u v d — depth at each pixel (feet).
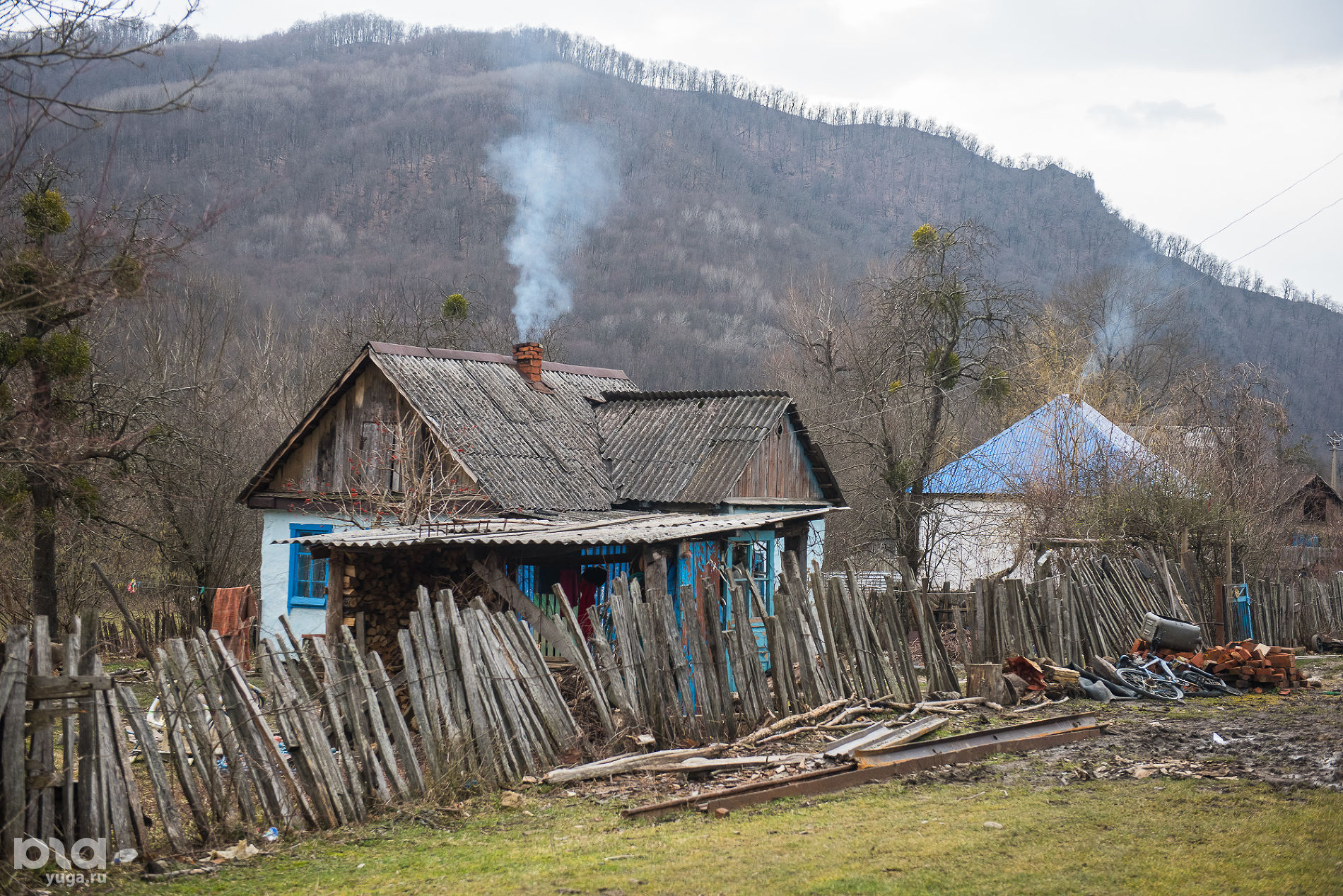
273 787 26.86
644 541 42.86
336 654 30.53
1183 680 50.39
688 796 29.32
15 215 25.84
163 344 89.10
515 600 39.50
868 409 111.34
